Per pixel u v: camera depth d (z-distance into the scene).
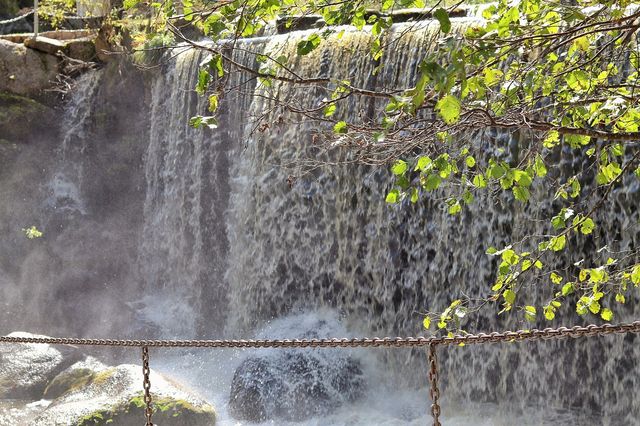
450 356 10.50
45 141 15.43
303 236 12.21
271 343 4.12
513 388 9.91
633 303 8.94
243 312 13.09
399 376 10.85
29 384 10.62
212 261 13.79
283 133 12.27
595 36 4.52
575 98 4.30
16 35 16.58
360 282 11.56
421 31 10.46
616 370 9.14
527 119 4.06
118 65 15.08
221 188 13.49
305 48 4.14
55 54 15.70
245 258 13.02
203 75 4.09
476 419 9.88
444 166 3.77
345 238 11.66
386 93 4.17
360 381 10.41
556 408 9.61
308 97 11.69
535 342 9.73
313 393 10.05
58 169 15.43
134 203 15.09
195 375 11.71
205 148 13.53
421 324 10.79
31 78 15.48
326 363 10.40
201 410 8.69
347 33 11.45
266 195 12.57
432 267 10.62
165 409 8.54
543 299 9.55
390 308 11.15
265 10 4.07
